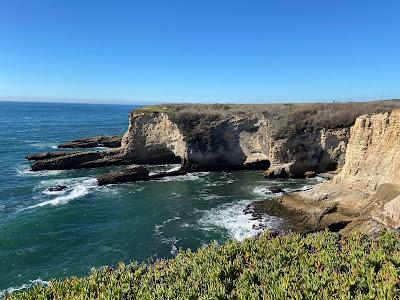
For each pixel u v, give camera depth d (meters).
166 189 58.84
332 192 41.59
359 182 40.25
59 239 39.53
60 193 56.44
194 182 63.12
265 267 17.44
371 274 15.40
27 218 45.38
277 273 16.47
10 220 44.62
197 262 19.09
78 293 17.31
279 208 43.34
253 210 45.00
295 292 14.66
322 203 40.88
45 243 38.59
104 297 16.12
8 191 57.34
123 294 16.66
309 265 17.28
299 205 42.09
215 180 64.44
